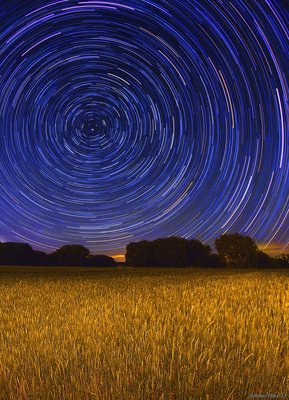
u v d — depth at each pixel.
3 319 12.26
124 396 5.74
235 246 78.62
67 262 82.31
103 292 21.80
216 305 13.30
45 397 5.88
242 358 6.80
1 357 7.46
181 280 34.84
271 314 11.81
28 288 26.16
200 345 7.77
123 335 8.71
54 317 11.81
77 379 6.25
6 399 5.93
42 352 7.65
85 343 8.19
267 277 38.94
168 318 10.54
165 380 6.11
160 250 80.62
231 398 5.66
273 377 6.16
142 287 26.08
